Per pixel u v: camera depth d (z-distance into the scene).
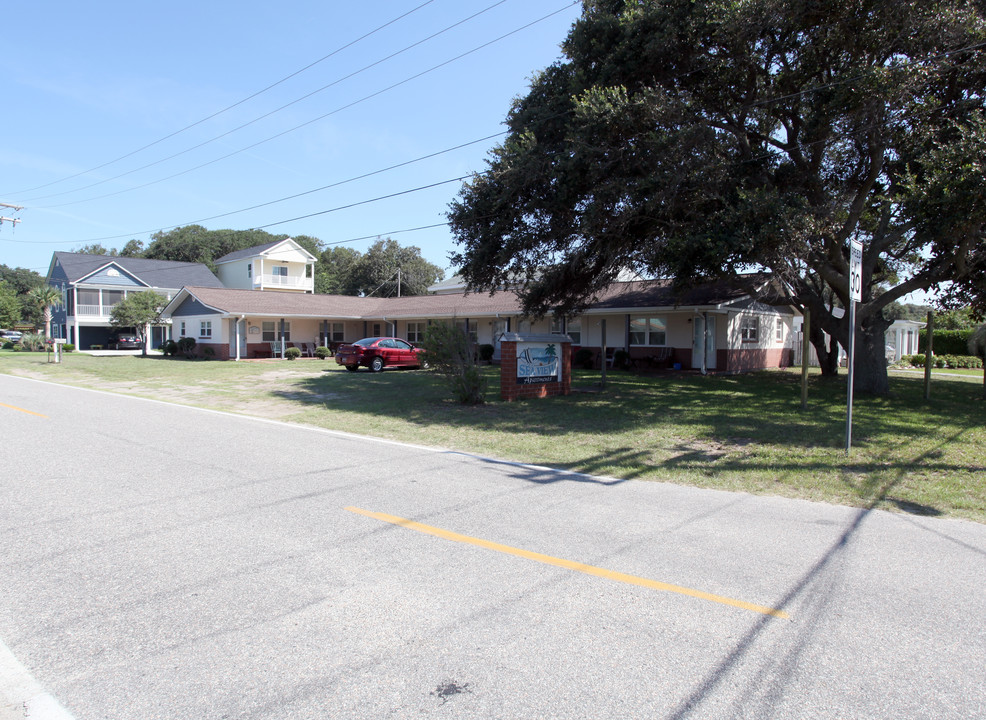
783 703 2.92
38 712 2.82
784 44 14.00
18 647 3.41
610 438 10.08
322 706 2.87
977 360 31.36
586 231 14.26
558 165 14.45
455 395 14.67
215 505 6.13
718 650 3.41
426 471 7.79
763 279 17.75
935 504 6.42
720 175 13.54
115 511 5.91
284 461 8.30
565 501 6.44
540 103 17.02
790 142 16.06
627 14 14.16
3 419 11.95
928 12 12.11
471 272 17.20
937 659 3.33
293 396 16.44
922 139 12.88
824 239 15.44
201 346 36.12
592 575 4.45
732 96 15.78
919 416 12.15
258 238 77.31
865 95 12.34
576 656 3.33
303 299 39.31
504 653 3.36
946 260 13.20
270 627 3.64
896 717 2.82
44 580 4.30
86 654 3.33
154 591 4.13
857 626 3.71
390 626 3.66
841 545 5.14
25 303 73.50
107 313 47.84
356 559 4.72
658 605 3.97
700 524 5.68
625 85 14.70
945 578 4.46
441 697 2.95
